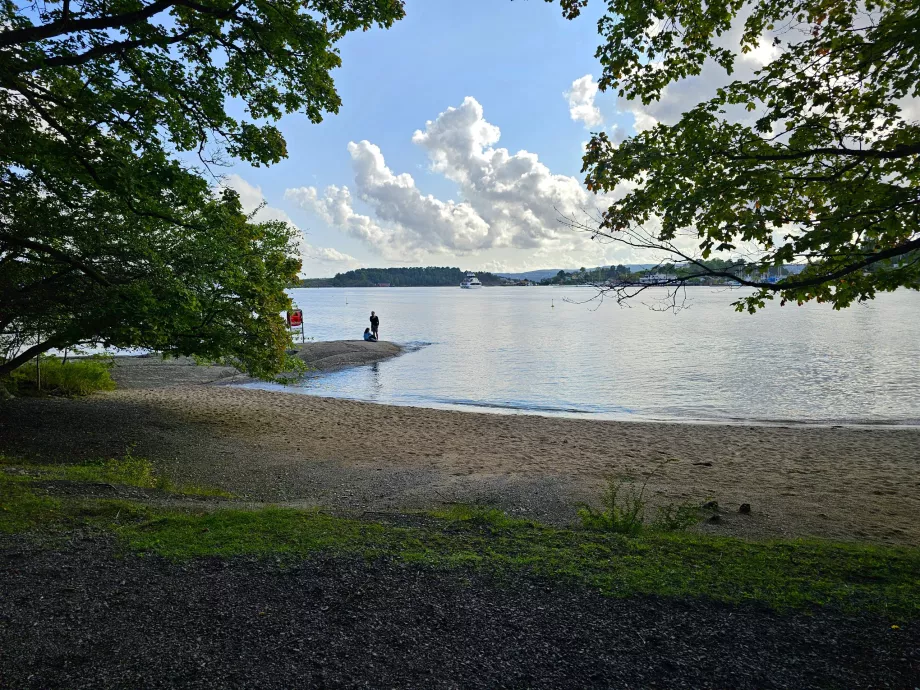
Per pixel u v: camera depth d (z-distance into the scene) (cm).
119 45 807
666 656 353
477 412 2056
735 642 370
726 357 3766
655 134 645
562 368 3372
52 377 1933
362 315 10056
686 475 1149
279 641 359
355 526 595
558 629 382
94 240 1181
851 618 404
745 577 470
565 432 1666
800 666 344
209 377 2797
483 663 341
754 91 644
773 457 1341
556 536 586
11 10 749
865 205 577
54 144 845
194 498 793
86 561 474
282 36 878
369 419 1841
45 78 889
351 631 374
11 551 486
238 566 472
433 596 427
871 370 3069
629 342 4984
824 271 621
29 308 1190
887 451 1410
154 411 1714
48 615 380
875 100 620
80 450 1229
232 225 1355
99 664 327
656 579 462
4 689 300
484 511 711
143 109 858
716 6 670
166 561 479
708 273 569
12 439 1240
